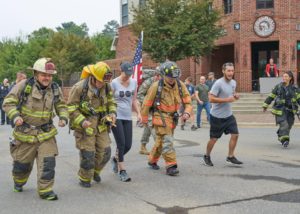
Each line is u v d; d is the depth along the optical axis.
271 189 6.91
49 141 6.38
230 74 8.39
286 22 26.23
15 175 6.64
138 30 24.70
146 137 10.29
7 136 14.60
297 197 6.46
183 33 23.95
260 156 10.06
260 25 26.45
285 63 26.33
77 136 6.95
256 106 23.03
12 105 6.18
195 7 24.36
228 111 8.62
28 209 5.93
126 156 10.04
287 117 11.51
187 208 5.95
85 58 42.69
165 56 24.42
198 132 15.37
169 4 24.27
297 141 12.78
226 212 5.76
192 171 8.28
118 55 37.56
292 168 8.59
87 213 5.77
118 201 6.30
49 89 6.37
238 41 26.95
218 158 9.68
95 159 7.19
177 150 10.98
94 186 7.18
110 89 7.09
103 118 6.99
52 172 6.37
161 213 5.76
